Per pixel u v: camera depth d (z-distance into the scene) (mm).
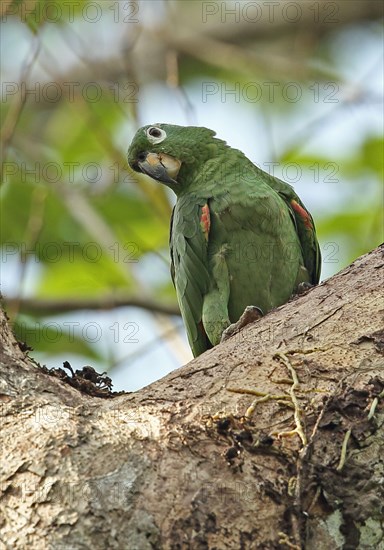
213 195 10523
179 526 5488
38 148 16750
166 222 13531
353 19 18719
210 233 10398
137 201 15859
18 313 12898
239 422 6023
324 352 6496
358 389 6203
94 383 6699
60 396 6270
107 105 18000
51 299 14281
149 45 18953
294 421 6078
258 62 14930
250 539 5547
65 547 5312
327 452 5918
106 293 14281
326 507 5742
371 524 5738
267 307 10445
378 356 6418
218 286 10383
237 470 5777
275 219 10344
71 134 17688
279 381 6320
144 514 5488
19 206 15641
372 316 6676
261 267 10328
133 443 5832
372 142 14930
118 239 15016
